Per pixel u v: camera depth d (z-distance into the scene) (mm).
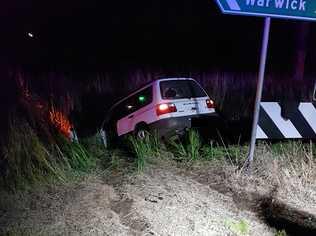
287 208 4477
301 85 10539
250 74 12859
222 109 9305
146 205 4340
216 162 5574
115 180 5113
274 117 5238
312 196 4711
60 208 4258
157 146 6176
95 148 6348
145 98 7523
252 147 5129
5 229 3852
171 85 7379
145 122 7406
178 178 5141
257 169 5234
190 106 7293
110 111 8406
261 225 4145
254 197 4715
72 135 6617
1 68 12102
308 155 5488
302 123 5328
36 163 5094
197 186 4922
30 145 5125
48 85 11102
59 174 5004
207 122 7297
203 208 4332
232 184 4977
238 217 4246
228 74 12539
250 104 9398
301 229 4086
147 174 5242
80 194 4578
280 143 5922
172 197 4555
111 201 4520
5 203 4375
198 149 6078
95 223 3951
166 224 3969
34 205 4352
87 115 10391
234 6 4512
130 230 3885
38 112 6145
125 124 7895
